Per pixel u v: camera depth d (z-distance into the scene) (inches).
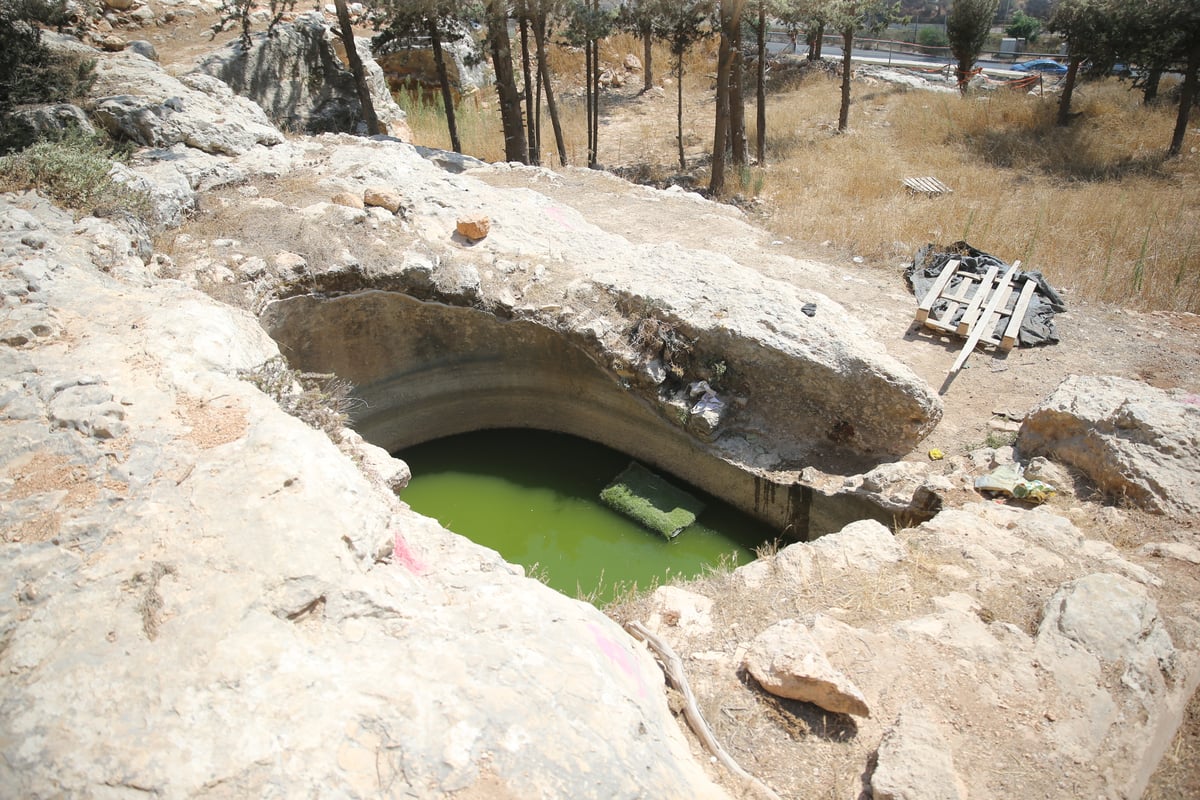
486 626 181.6
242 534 182.4
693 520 388.2
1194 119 815.1
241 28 746.8
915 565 261.4
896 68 1190.9
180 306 287.6
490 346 432.5
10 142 450.6
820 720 205.6
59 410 224.4
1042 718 200.2
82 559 178.5
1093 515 289.6
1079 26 780.6
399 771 143.9
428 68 941.2
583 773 151.0
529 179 629.3
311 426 266.1
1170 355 419.5
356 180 496.4
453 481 429.7
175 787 136.3
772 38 1487.5
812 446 378.9
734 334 379.2
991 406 386.0
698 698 213.5
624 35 1155.3
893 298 479.2
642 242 528.1
